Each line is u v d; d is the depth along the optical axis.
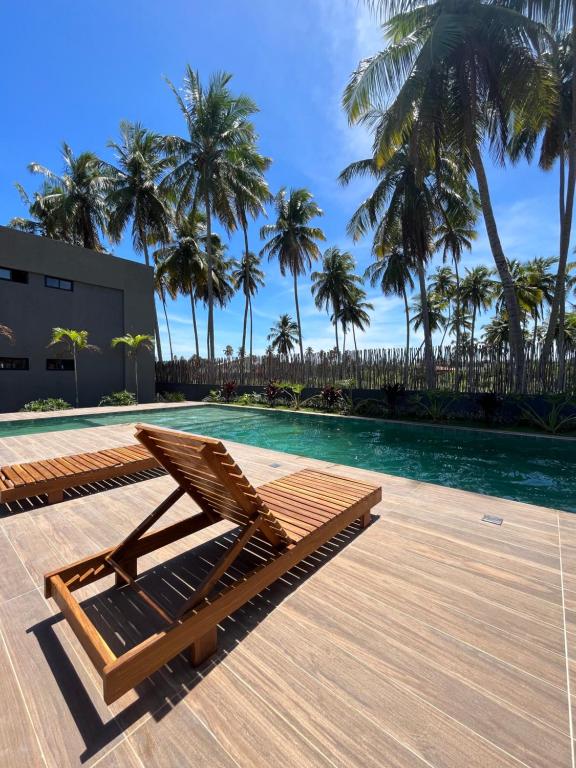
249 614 1.75
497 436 7.67
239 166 14.85
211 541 2.47
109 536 2.63
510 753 1.12
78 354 12.90
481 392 9.28
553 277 19.28
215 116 13.92
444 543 2.47
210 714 1.25
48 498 3.27
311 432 8.71
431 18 8.27
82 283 12.99
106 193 16.22
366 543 2.47
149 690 1.35
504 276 8.80
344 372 12.03
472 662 1.47
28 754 1.13
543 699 1.30
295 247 19.23
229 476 1.64
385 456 6.50
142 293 14.67
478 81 8.15
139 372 14.61
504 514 2.97
